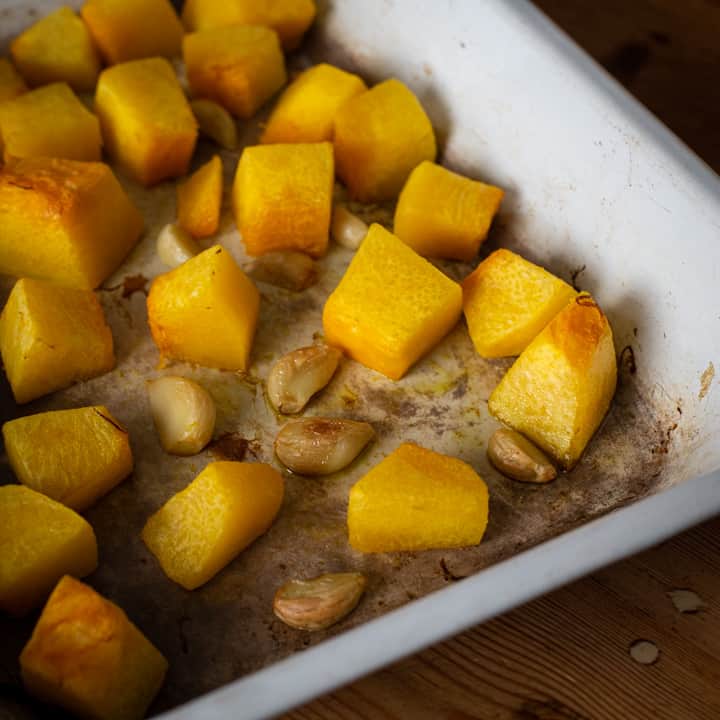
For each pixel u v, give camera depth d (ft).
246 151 1.63
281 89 1.86
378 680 1.27
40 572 1.31
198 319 1.50
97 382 1.53
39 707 1.28
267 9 1.82
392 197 1.75
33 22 1.82
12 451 1.40
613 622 1.32
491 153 1.69
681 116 1.79
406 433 1.50
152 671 1.28
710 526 1.38
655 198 1.48
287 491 1.45
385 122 1.68
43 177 1.56
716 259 1.41
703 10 1.90
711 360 1.43
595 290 1.57
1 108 1.67
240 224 1.66
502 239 1.67
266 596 1.37
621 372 1.53
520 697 1.27
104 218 1.59
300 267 1.62
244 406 1.52
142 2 1.79
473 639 1.30
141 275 1.64
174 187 1.74
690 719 1.27
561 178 1.59
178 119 1.69
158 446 1.48
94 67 1.81
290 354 1.51
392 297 1.52
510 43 1.61
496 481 1.46
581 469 1.47
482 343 1.55
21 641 1.33
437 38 1.71
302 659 1.14
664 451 1.47
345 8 1.83
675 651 1.30
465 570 1.39
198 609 1.36
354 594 1.34
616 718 1.27
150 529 1.39
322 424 1.46
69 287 1.59
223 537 1.36
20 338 1.48
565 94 1.56
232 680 1.31
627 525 1.23
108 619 1.24
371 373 1.55
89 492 1.41
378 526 1.37
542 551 1.21
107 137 1.74
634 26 1.89
